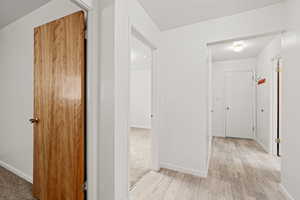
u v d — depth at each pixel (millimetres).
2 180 1989
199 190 1835
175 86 2436
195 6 1869
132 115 6746
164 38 2523
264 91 3529
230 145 3785
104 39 1338
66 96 1410
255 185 1942
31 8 1896
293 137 1552
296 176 1495
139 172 2309
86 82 1363
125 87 1437
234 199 1670
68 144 1391
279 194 1749
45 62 1585
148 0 1759
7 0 1737
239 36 1973
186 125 2340
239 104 4551
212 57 4375
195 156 2254
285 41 1736
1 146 2406
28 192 1754
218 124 4777
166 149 2492
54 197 1490
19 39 2107
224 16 2076
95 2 1356
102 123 1348
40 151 1624
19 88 2109
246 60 4477
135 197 1697
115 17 1289
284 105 1744
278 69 2955
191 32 2309
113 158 1274
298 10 1475
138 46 3781
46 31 1575
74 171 1348
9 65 2264
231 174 2252
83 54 1330
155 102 2443
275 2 1765
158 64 2494
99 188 1366
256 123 4285
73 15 1364
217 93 4805
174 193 1774
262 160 2795
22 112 2066
